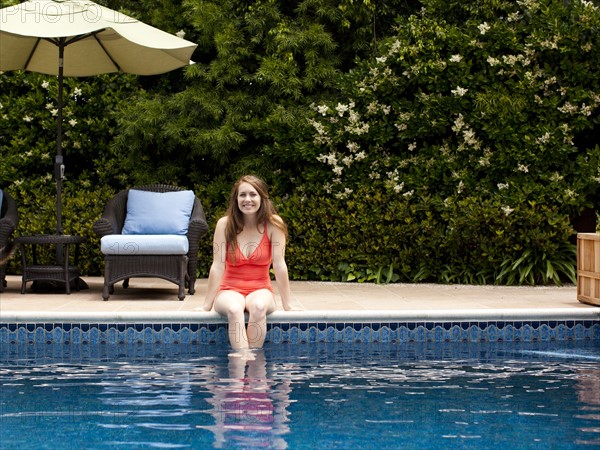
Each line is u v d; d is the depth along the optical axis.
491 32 8.70
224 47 9.24
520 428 3.13
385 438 2.97
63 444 2.89
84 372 4.34
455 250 8.65
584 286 6.63
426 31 8.81
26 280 7.36
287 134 9.11
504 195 8.53
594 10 8.59
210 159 9.67
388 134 8.95
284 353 5.05
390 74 8.94
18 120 9.73
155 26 10.04
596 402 3.61
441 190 8.90
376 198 8.83
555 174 8.51
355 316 5.59
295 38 9.25
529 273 8.52
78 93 9.70
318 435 3.01
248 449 2.82
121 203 7.82
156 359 4.80
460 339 5.69
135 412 3.38
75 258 8.02
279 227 5.48
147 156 9.59
